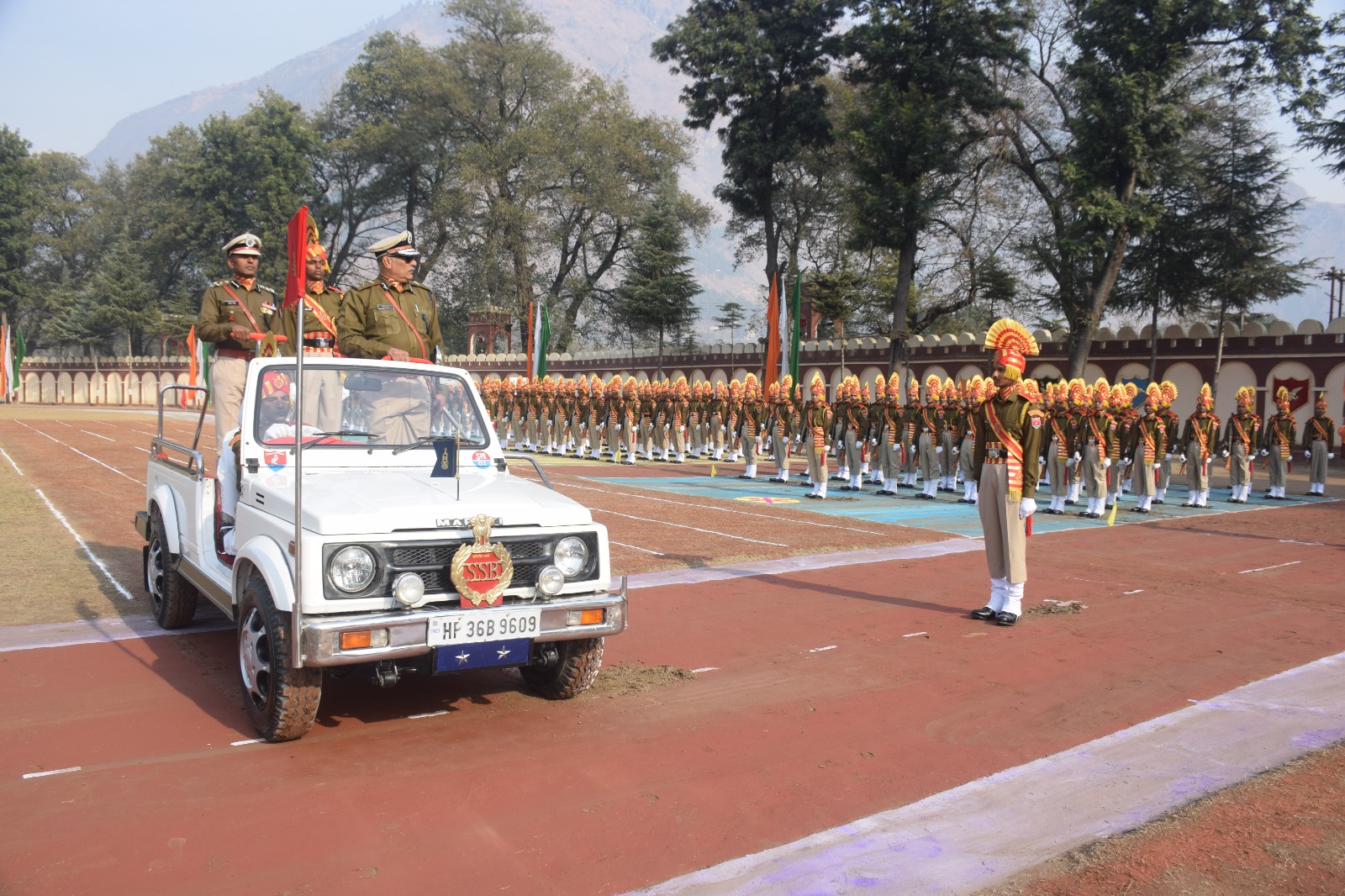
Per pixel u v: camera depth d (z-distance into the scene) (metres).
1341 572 10.78
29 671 6.02
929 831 4.07
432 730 5.16
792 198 47.59
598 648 5.43
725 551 11.17
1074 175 27.42
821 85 41.75
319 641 4.27
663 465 24.94
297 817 4.04
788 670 6.45
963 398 17.91
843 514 15.15
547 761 4.75
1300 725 5.48
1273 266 34.72
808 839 3.97
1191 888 3.61
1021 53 33.16
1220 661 6.86
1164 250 32.19
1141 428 17.02
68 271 85.19
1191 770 4.80
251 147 65.94
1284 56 26.98
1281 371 28.94
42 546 10.59
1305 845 3.97
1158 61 27.17
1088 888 3.60
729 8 42.09
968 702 5.85
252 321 7.53
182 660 6.33
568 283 56.94
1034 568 10.75
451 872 3.62
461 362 58.12
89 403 74.50
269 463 5.54
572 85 59.47
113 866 3.58
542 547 4.98
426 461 5.89
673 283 48.12
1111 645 7.29
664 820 4.11
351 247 68.38
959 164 34.72
